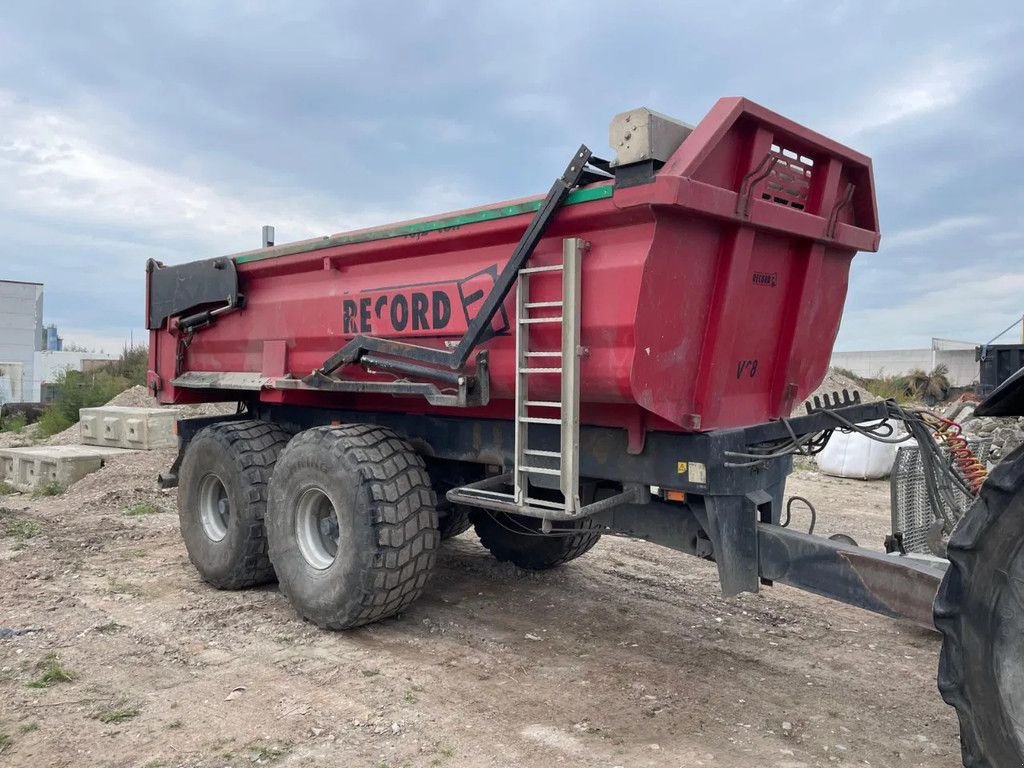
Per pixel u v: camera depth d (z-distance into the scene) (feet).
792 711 12.55
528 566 20.42
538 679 13.62
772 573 12.22
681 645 15.38
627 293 11.51
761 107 11.89
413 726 11.77
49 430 58.75
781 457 13.17
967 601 8.04
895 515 17.08
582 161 11.96
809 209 13.71
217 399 22.00
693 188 11.03
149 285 22.54
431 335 14.94
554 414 13.38
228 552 18.42
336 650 14.87
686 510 13.42
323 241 16.83
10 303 156.76
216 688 13.08
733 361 13.14
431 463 18.19
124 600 17.92
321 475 15.62
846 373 93.91
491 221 13.65
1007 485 7.77
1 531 25.08
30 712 12.12
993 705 7.91
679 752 11.14
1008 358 33.27
